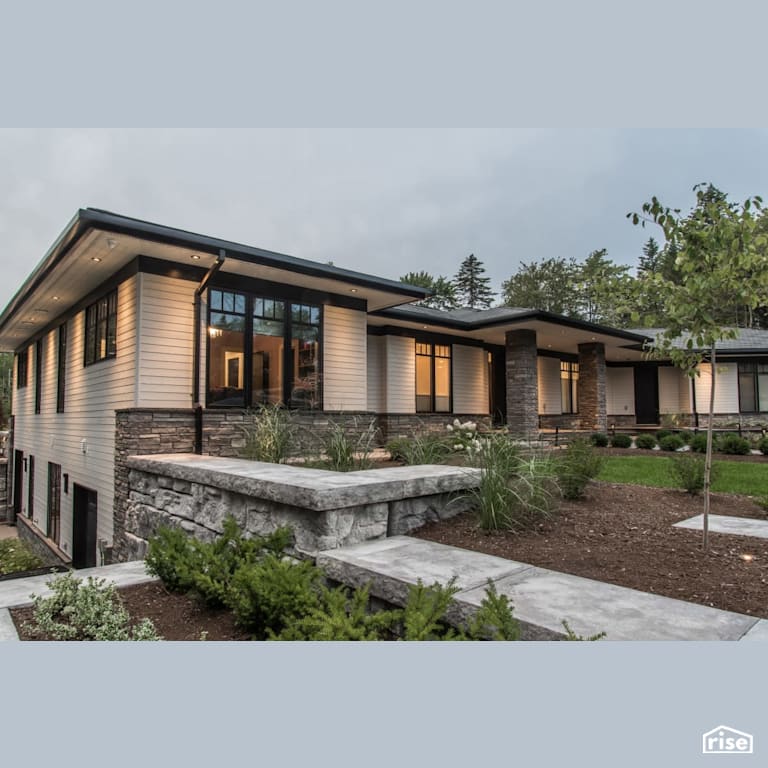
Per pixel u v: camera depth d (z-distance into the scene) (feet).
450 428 27.89
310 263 27.66
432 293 33.14
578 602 8.26
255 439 23.95
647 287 12.37
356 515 12.39
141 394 24.73
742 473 25.17
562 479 17.33
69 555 33.81
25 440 51.67
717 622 7.44
